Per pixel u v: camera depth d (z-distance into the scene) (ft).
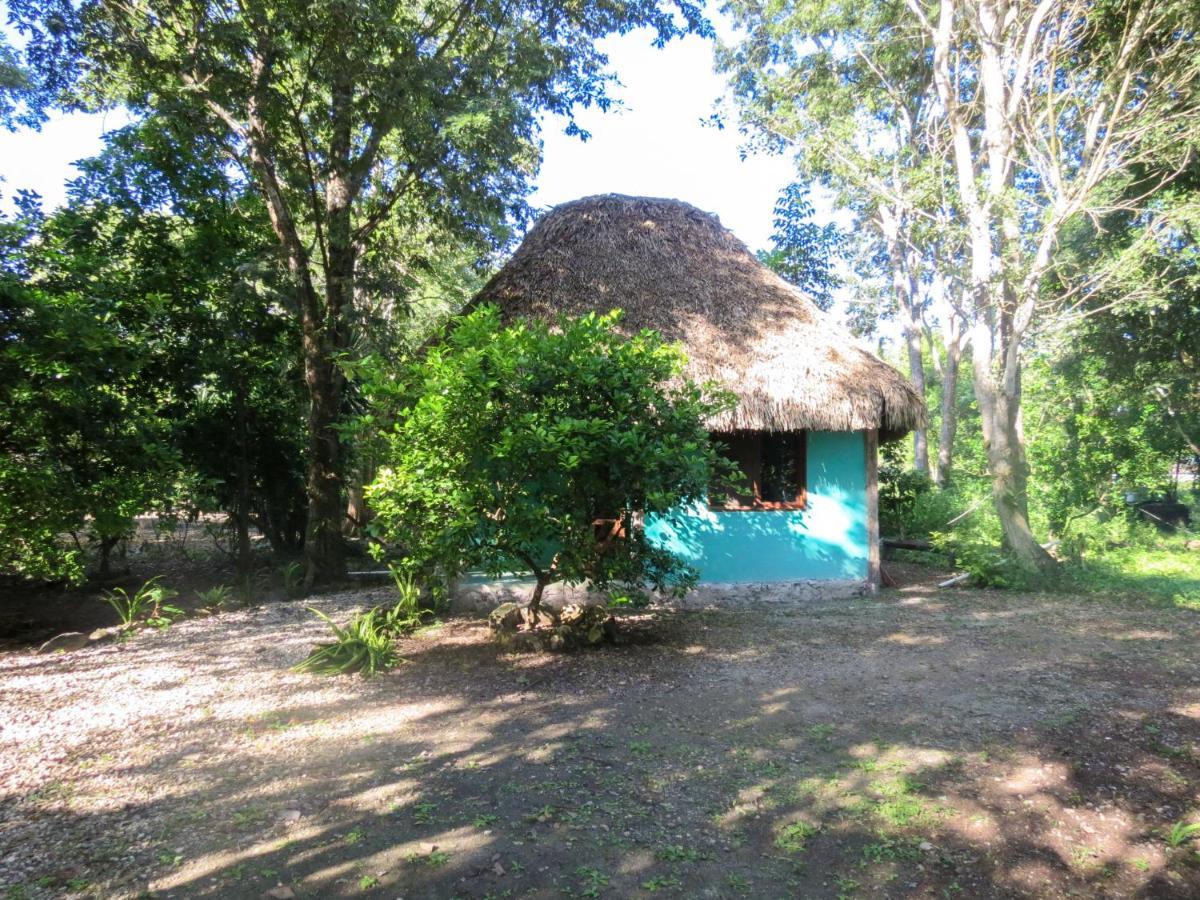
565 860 11.08
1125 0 31.99
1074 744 14.82
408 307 36.94
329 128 34.73
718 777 13.67
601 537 22.53
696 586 29.43
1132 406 41.83
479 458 20.27
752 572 30.19
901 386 29.53
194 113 33.04
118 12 32.50
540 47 35.40
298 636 25.29
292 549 43.60
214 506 37.06
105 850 11.34
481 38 37.93
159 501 29.53
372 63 31.94
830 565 30.78
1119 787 13.21
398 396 21.86
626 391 20.38
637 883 10.58
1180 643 22.30
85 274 27.35
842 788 13.20
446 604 28.40
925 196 36.94
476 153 32.71
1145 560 37.06
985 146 43.34
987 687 18.29
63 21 32.04
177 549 45.24
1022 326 34.50
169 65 32.35
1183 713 16.30
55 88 35.24
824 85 52.95
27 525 24.79
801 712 16.81
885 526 46.37
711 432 28.07
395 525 21.52
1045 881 10.76
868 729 15.75
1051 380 45.60
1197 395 41.68
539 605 23.65
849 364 29.99
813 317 32.40
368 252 41.57
